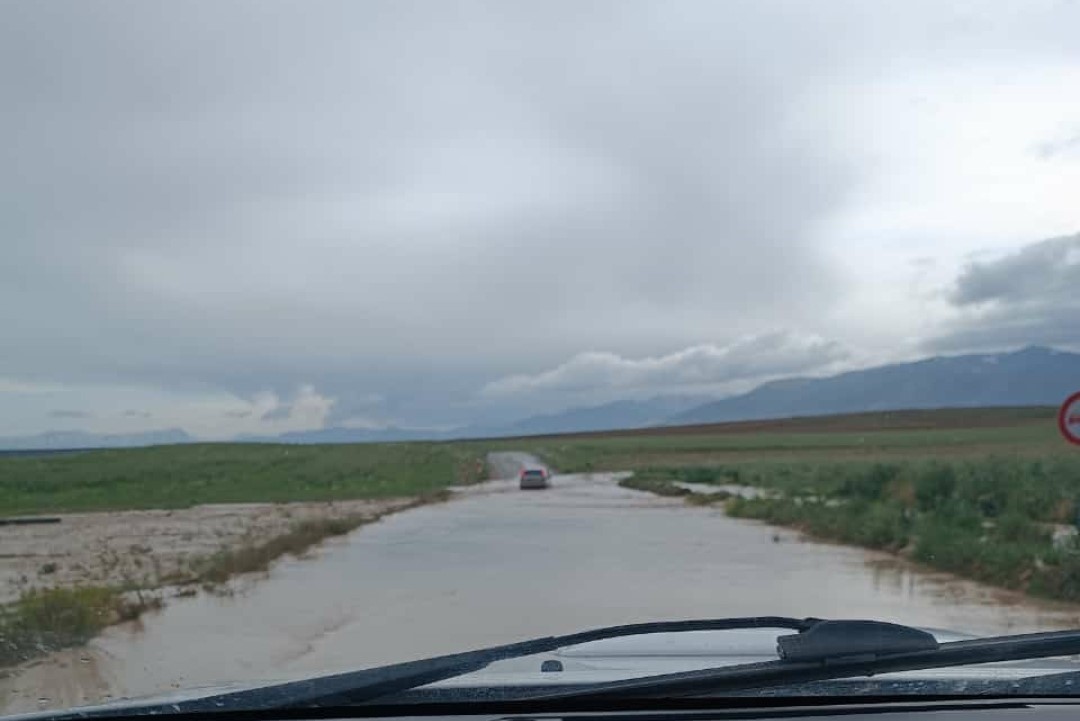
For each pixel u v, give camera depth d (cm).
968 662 298
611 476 6606
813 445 12838
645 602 1330
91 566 2083
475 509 3462
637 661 363
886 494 3005
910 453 9012
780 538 2273
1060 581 1373
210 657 1033
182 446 15175
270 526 3077
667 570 1680
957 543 1708
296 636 1149
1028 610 1269
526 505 3666
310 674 375
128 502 4847
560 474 7081
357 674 313
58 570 2033
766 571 1666
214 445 15562
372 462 9169
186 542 2631
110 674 950
